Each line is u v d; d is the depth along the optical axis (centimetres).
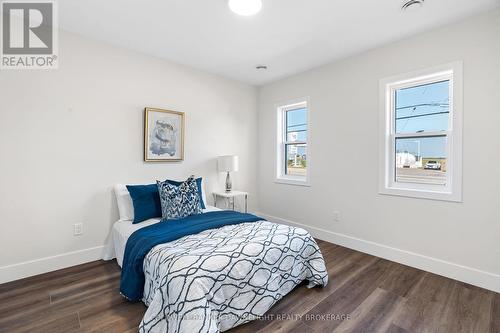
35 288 216
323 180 343
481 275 220
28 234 236
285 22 234
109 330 165
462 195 230
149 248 189
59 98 248
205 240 196
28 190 234
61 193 252
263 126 433
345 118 317
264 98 430
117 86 285
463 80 227
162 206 268
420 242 257
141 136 305
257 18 228
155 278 170
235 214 277
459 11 215
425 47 250
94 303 195
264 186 434
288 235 212
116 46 283
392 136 283
